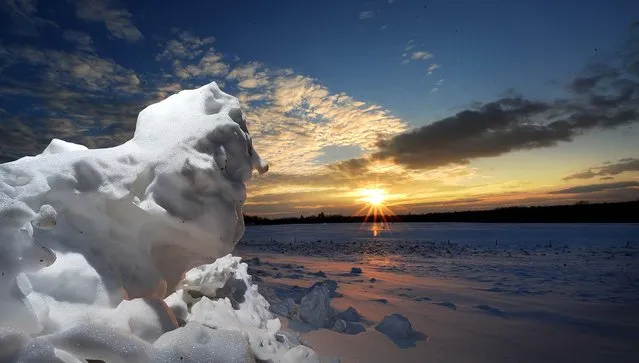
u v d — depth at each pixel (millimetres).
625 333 4082
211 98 2115
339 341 3129
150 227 1742
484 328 4020
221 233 1827
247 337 2076
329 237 25578
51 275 1407
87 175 1598
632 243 15859
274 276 7191
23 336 1155
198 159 1759
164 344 1375
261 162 2158
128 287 1619
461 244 17656
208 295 2846
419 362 2863
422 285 6906
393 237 24078
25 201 1440
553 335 3924
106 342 1268
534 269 9445
